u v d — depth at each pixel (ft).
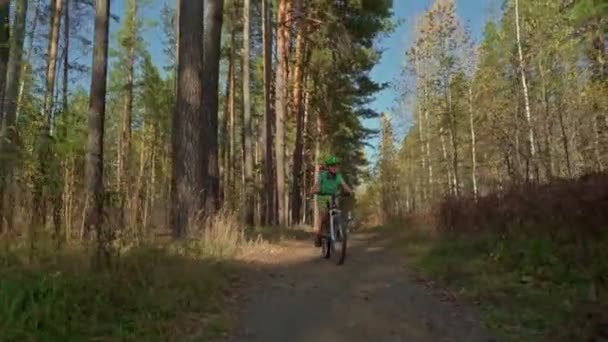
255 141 127.75
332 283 25.12
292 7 70.23
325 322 18.44
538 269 23.43
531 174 64.18
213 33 42.75
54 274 17.80
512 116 73.31
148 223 31.24
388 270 28.81
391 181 101.91
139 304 17.54
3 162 27.61
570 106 66.95
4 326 13.76
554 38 61.93
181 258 24.35
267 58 66.33
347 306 20.59
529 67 73.56
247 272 26.66
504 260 26.30
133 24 97.71
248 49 64.49
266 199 66.08
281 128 73.87
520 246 26.89
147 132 121.19
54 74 57.67
